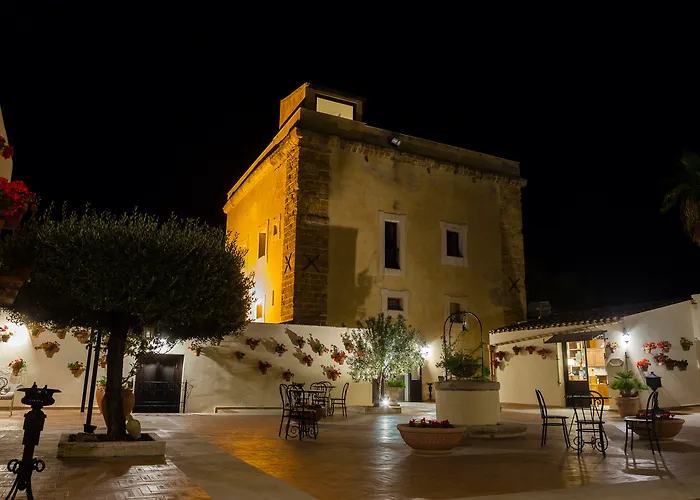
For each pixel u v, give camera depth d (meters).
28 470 5.33
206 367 17.56
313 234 23.08
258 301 26.16
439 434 9.19
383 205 24.81
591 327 19.91
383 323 19.89
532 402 21.69
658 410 11.38
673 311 20.27
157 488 6.34
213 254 9.75
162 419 14.80
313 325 20.17
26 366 15.46
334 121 24.59
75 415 14.37
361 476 7.54
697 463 8.70
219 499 6.02
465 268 26.11
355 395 19.28
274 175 25.80
